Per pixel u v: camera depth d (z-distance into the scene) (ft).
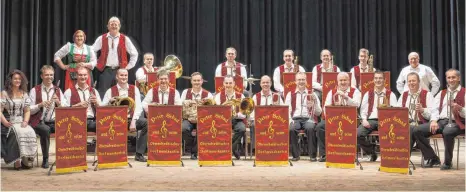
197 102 23.72
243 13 36.99
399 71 37.19
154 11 36.76
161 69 27.17
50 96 22.25
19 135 20.44
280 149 21.57
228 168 21.01
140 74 28.17
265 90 24.85
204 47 36.91
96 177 18.84
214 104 22.71
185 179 18.43
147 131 22.53
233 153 24.12
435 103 20.98
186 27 36.88
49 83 22.35
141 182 17.92
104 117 20.79
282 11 37.14
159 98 24.18
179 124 21.53
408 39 37.22
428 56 36.60
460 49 35.12
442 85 36.70
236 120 24.20
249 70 36.96
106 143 20.79
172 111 21.50
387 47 37.24
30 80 35.60
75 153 20.02
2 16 34.76
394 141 19.84
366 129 22.61
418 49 37.27
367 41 37.27
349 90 24.35
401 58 37.27
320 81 28.68
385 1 37.22
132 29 36.81
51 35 36.52
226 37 37.11
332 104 23.99
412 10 37.22
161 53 36.81
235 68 28.71
